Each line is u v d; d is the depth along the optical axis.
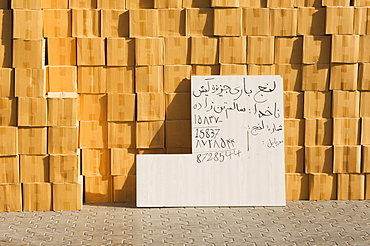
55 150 7.33
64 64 7.58
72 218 7.08
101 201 7.71
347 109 7.65
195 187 7.48
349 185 7.70
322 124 7.67
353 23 7.57
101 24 7.54
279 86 7.56
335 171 7.69
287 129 7.69
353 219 6.97
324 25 7.62
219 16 7.55
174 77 7.62
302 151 7.70
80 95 7.62
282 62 7.65
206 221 6.91
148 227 6.71
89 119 7.65
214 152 7.50
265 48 7.62
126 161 7.66
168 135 7.66
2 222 6.95
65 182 7.36
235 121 7.53
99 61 7.55
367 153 7.66
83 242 6.24
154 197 7.47
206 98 7.52
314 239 6.30
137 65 7.57
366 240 6.28
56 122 7.30
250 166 7.51
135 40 7.54
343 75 7.64
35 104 7.25
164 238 6.34
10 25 7.29
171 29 7.59
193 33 7.60
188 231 6.56
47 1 7.53
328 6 7.55
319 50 7.63
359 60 7.62
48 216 7.17
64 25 7.54
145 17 7.54
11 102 7.28
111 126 7.64
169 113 7.65
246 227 6.69
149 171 7.46
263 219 6.98
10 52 7.30
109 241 6.26
